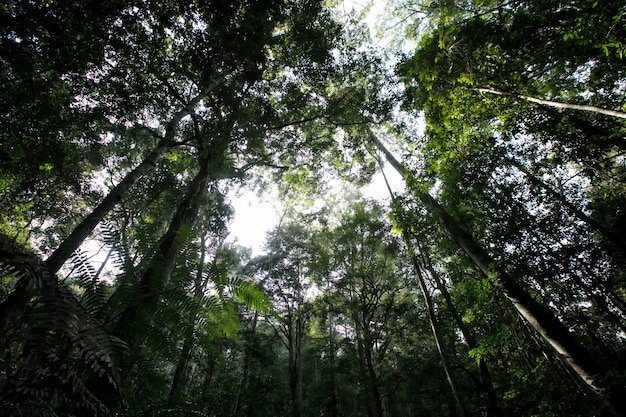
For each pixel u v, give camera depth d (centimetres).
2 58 516
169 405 207
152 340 190
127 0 575
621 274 726
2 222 941
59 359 135
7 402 114
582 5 453
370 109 1121
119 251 205
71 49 589
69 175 1004
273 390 1745
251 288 228
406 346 1513
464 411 784
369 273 1491
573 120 727
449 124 821
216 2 595
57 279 161
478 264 728
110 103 801
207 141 913
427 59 773
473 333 1244
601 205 784
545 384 529
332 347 1530
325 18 997
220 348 1079
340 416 1733
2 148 658
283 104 1122
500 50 639
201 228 1345
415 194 997
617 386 435
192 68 815
